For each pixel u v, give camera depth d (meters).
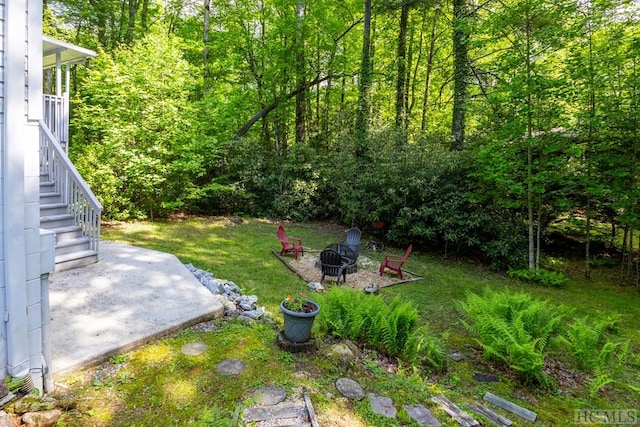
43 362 2.83
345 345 4.06
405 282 7.57
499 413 3.42
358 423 2.91
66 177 6.05
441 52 15.76
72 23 14.12
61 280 5.07
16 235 2.52
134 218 10.76
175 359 3.52
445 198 9.63
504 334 4.23
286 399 3.08
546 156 8.30
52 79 12.65
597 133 7.95
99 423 2.63
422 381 3.70
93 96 11.11
